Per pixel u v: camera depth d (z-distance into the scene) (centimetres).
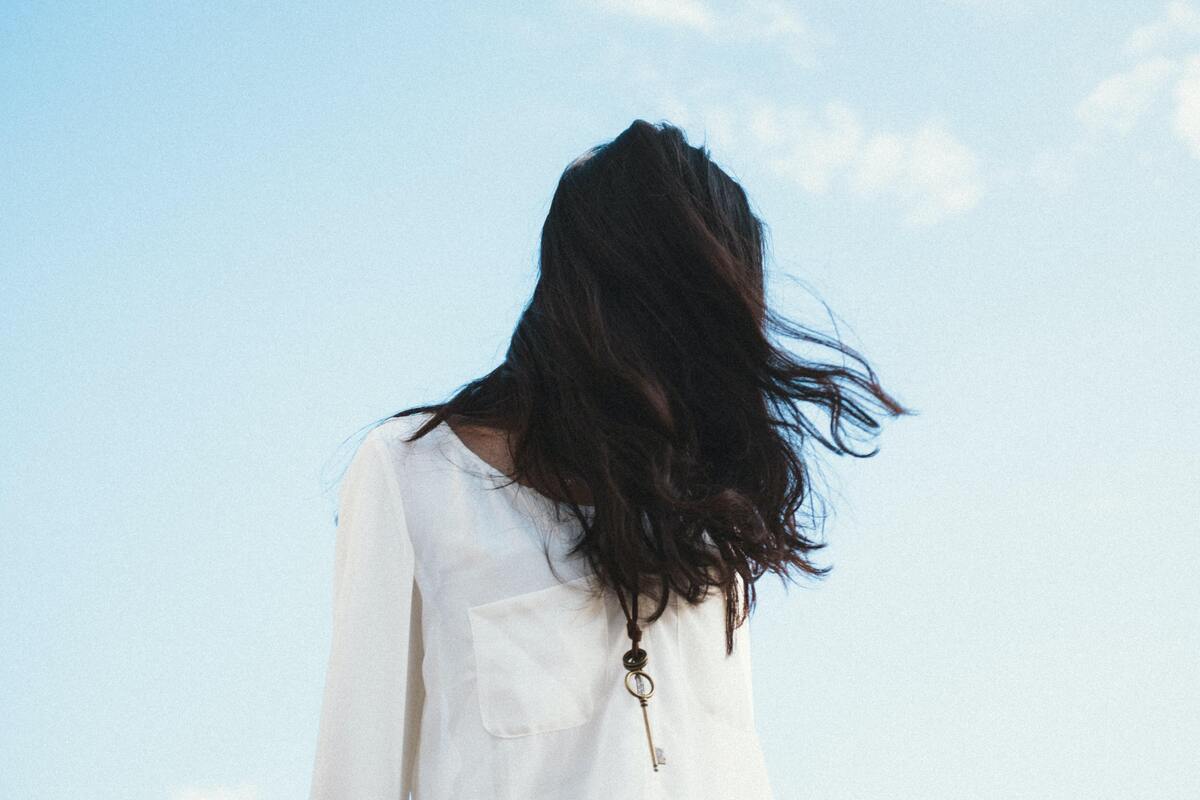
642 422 133
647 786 127
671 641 135
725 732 138
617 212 138
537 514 134
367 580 131
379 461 134
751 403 137
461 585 131
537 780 127
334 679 130
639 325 136
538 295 139
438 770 127
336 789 126
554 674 129
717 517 133
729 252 139
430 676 130
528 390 134
